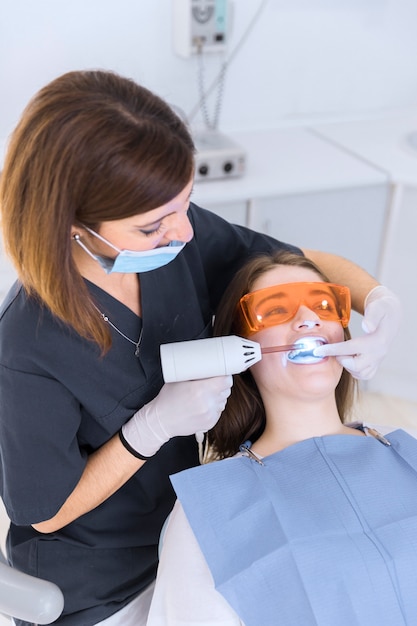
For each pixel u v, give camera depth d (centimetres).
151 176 89
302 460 121
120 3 222
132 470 115
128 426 114
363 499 116
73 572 126
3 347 105
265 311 122
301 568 107
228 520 114
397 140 247
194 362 109
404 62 265
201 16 223
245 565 109
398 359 253
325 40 251
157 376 121
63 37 223
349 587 107
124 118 88
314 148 241
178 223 98
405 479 120
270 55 248
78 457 112
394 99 272
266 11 238
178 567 113
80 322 101
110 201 90
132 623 133
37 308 105
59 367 108
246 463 121
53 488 109
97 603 128
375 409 255
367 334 126
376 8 250
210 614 109
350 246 233
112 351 115
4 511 212
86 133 87
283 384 123
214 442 140
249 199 211
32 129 90
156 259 104
